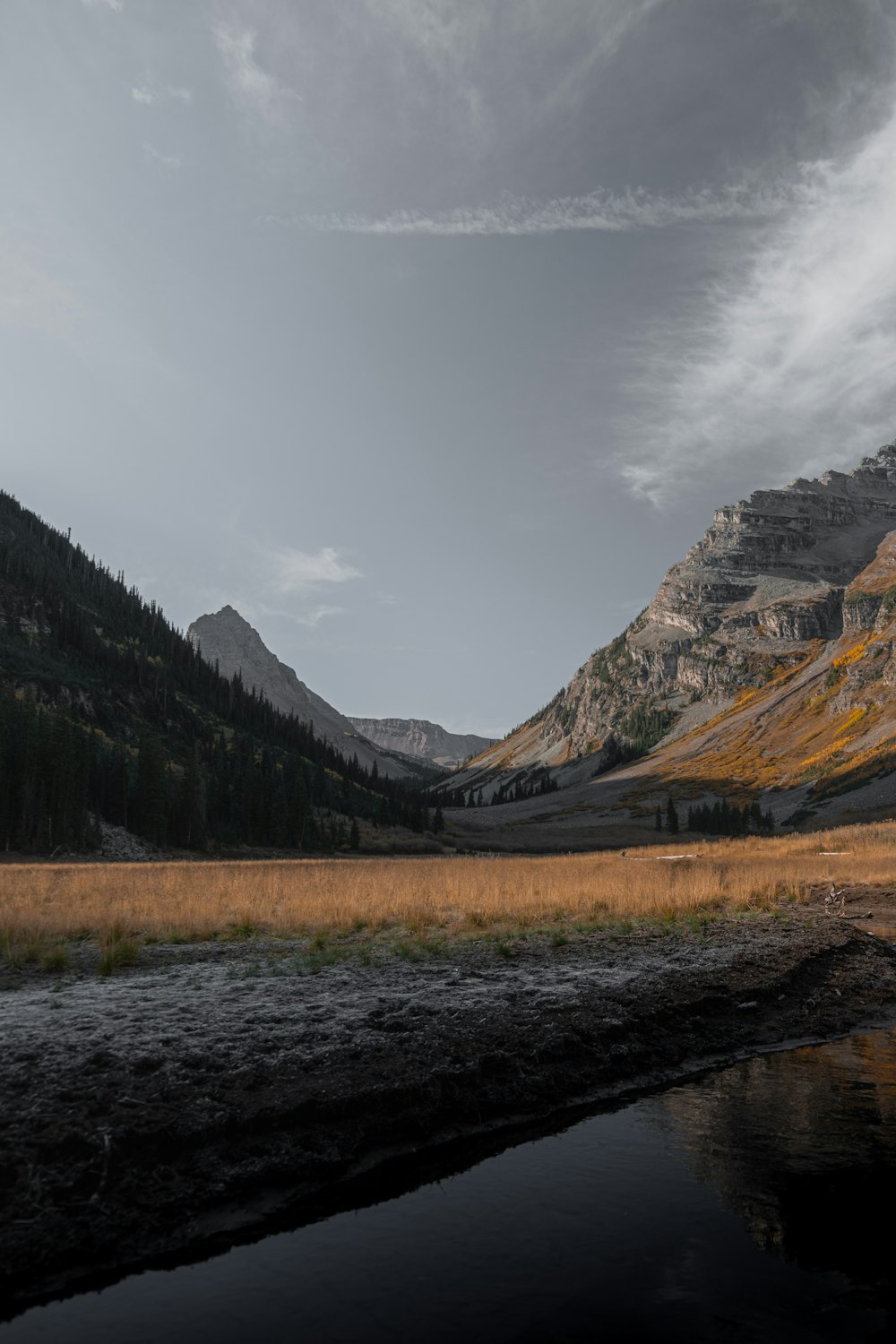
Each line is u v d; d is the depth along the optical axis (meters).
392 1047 10.05
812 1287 5.64
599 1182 7.45
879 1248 6.17
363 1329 5.17
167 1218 6.69
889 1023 14.09
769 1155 8.02
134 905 21.36
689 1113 9.38
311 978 13.34
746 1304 5.40
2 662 131.25
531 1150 8.34
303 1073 9.13
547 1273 5.86
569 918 20.53
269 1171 7.49
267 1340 5.07
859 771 171.88
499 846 138.50
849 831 69.38
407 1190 7.43
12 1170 6.76
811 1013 14.18
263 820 111.88
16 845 78.69
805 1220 6.61
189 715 161.38
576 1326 5.15
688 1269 5.87
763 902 25.77
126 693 151.25
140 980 13.13
